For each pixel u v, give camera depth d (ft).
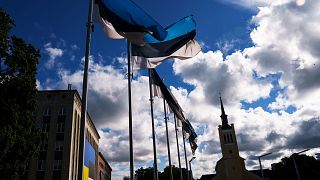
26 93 75.77
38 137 83.15
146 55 48.37
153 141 61.52
